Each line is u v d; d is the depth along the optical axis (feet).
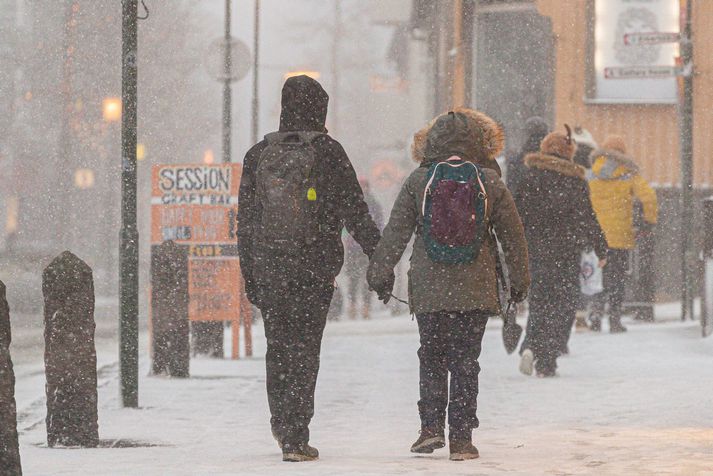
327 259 75.05
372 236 75.61
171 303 125.08
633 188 167.94
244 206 76.28
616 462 71.92
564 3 229.04
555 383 116.16
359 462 71.87
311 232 74.49
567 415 95.25
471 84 250.16
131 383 102.22
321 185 74.90
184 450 79.56
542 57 240.32
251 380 122.62
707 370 123.54
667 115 226.58
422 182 74.84
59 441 82.02
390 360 140.26
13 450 59.31
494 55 245.86
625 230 166.30
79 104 453.99
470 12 254.47
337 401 104.78
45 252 394.73
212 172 144.15
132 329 102.68
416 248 75.36
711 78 222.89
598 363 132.57
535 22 241.14
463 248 73.56
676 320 188.75
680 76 181.68
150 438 85.61
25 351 169.37
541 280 122.42
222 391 113.19
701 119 223.10
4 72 477.77
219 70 216.74
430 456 75.41
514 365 133.18
